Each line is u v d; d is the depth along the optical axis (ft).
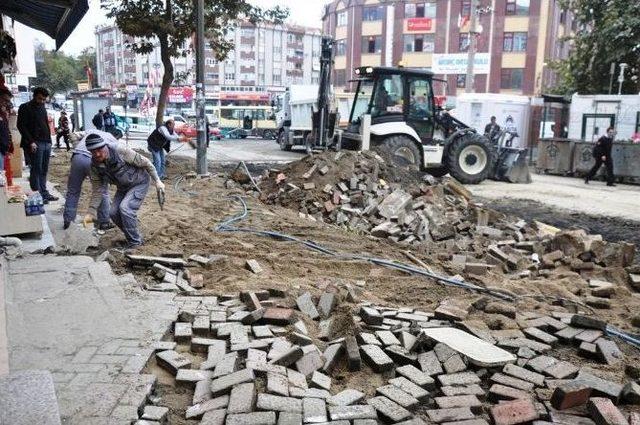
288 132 85.40
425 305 17.57
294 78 306.76
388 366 12.46
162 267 18.61
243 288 17.49
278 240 25.11
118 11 52.21
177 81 62.95
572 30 163.94
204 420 10.09
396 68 50.44
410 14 163.94
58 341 12.84
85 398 10.49
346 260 22.08
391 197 32.60
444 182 39.27
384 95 50.83
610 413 10.34
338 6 181.16
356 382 12.09
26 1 26.55
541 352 13.85
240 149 93.25
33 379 9.07
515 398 11.34
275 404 10.57
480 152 53.36
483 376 12.51
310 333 14.44
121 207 21.48
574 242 25.82
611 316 18.03
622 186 55.57
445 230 29.45
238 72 285.23
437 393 11.77
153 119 127.54
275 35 292.61
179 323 14.33
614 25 76.54
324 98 53.31
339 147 53.31
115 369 11.62
